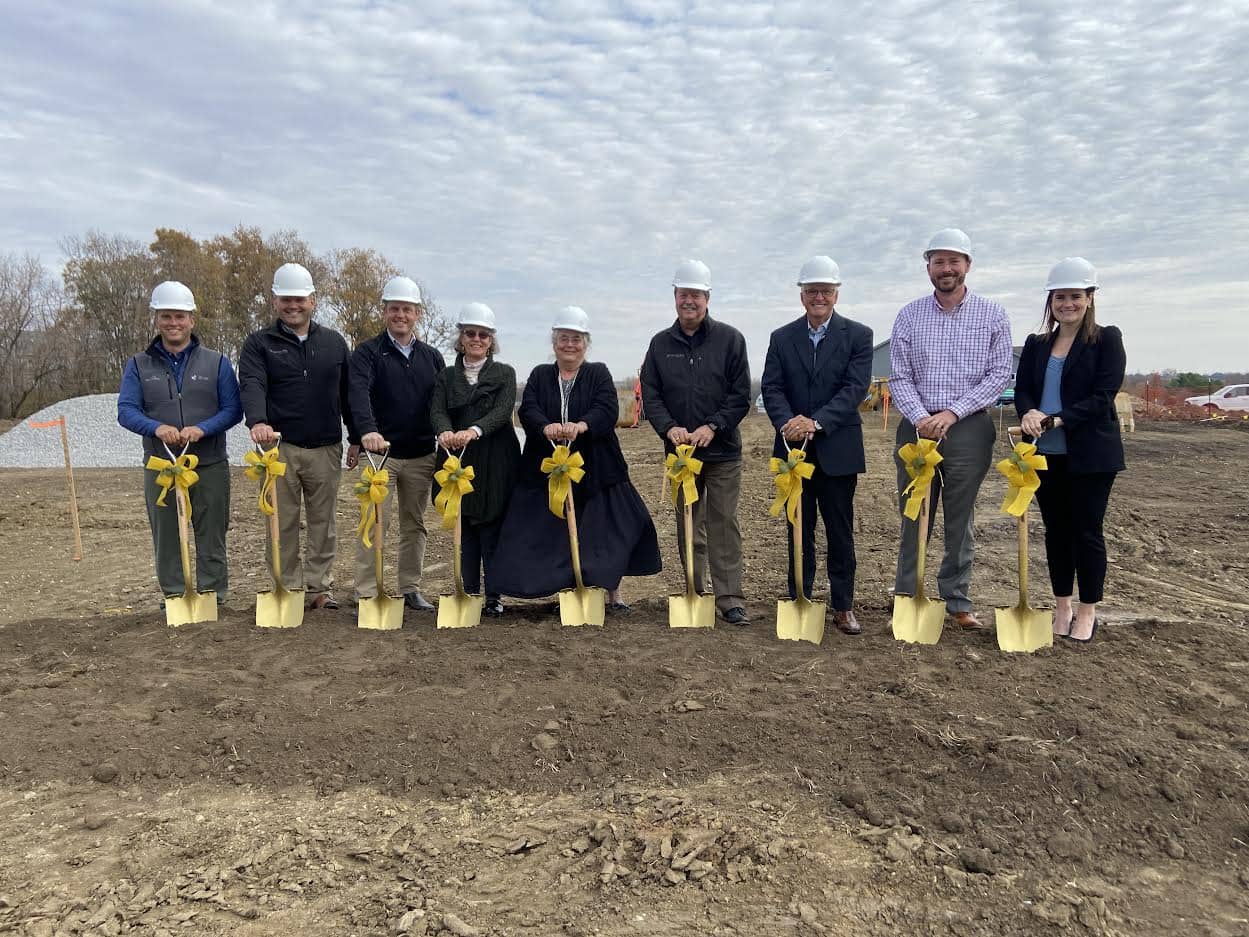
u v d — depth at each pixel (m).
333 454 5.80
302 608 5.42
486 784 3.46
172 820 3.22
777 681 4.29
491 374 5.51
